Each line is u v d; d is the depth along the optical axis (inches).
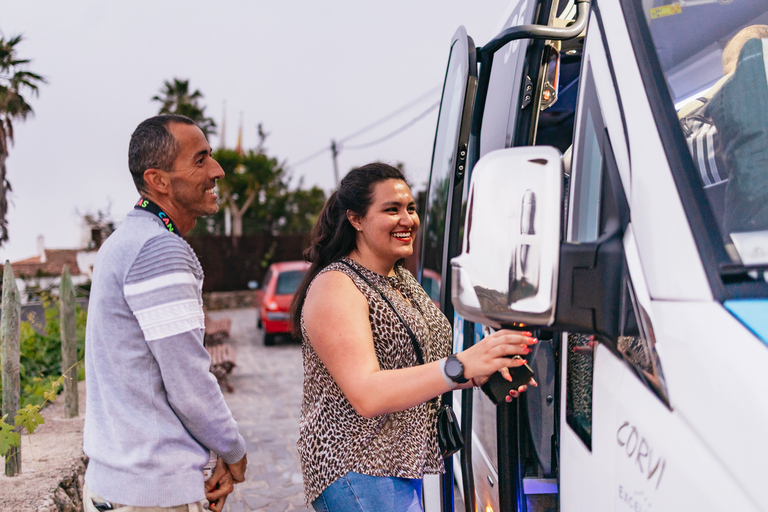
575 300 47.1
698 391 37.8
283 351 428.5
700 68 69.8
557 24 96.7
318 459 72.1
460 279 48.3
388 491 71.3
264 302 446.0
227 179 1280.8
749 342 36.4
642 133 47.8
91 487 68.9
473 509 82.6
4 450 129.6
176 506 67.4
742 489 33.4
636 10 53.2
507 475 73.3
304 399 76.2
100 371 68.2
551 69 88.8
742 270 40.2
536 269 44.5
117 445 66.9
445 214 90.8
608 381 48.8
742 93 52.9
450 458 90.0
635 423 43.8
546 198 44.9
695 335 39.0
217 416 70.7
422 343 75.0
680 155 44.7
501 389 65.1
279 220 1475.1
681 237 42.3
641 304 44.6
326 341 68.1
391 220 75.3
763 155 49.0
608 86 53.6
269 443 223.8
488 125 98.9
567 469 56.7
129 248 68.7
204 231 1369.3
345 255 80.3
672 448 39.0
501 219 46.4
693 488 36.5
